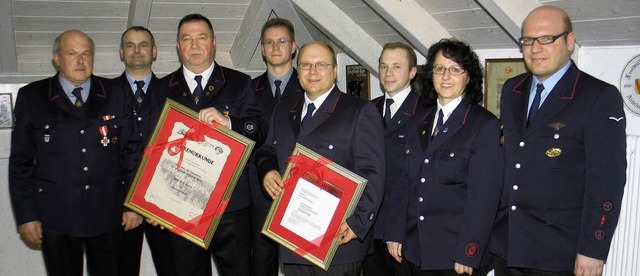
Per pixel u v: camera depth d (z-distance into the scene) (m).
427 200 1.85
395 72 2.30
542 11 1.73
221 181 1.99
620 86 2.24
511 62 2.58
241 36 3.21
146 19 2.86
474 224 1.75
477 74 1.85
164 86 2.29
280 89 2.52
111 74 3.07
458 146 1.81
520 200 1.79
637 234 2.25
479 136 1.78
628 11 1.97
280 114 2.07
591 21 2.14
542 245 1.75
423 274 1.90
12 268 2.88
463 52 1.82
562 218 1.72
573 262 1.73
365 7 2.80
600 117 1.65
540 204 1.75
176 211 2.01
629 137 2.21
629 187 2.25
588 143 1.66
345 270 1.90
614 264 2.35
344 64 3.64
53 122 2.19
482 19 2.43
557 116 1.73
